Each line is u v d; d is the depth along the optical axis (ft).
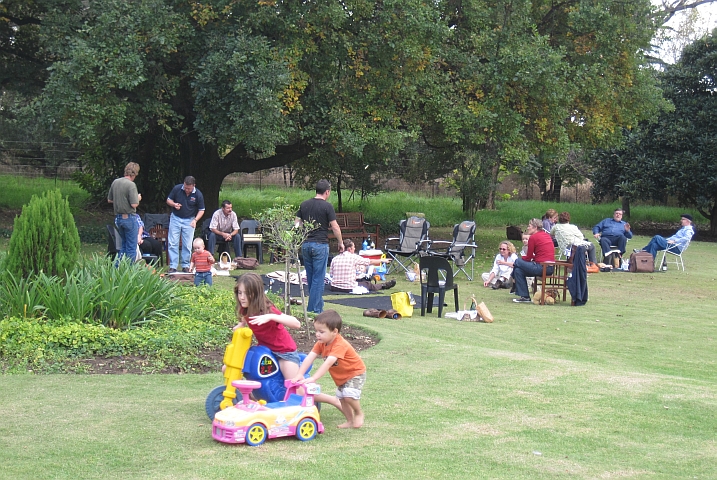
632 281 48.19
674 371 23.47
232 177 112.06
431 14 52.19
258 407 14.32
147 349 21.71
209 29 51.72
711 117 86.33
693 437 14.94
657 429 15.42
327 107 54.29
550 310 36.11
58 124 49.75
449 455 13.52
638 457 13.64
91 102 47.16
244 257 50.34
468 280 47.06
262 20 50.24
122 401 16.87
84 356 21.01
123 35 47.98
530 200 126.41
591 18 59.62
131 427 14.92
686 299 41.04
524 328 30.78
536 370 20.61
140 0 50.16
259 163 64.75
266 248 60.64
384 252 52.75
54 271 25.55
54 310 23.67
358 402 15.25
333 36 51.78
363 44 52.70
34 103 51.44
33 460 12.88
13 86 66.64
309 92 55.11
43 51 66.28
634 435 14.98
